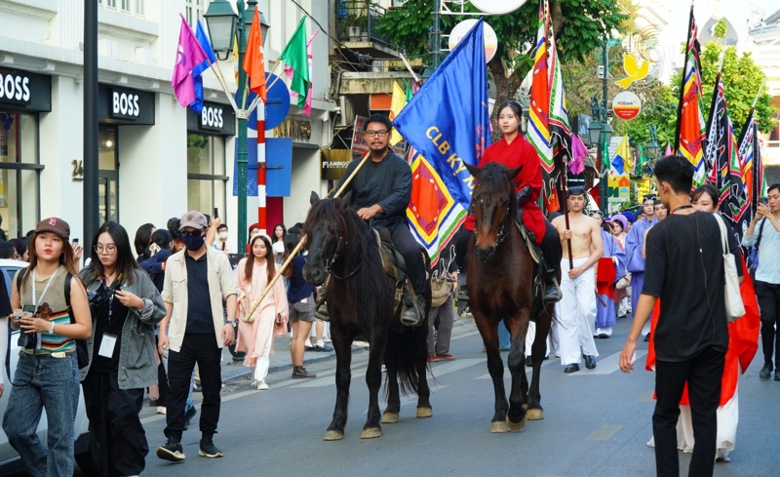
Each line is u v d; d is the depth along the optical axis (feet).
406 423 36.94
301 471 30.04
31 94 66.23
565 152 49.65
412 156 48.67
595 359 49.34
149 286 29.01
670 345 23.65
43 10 67.41
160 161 78.48
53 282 26.02
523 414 34.09
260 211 63.41
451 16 98.89
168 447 32.12
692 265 23.59
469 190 45.55
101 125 76.84
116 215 78.69
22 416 25.96
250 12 61.77
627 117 137.08
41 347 25.85
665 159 24.64
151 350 29.09
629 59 141.08
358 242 33.12
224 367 55.06
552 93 49.42
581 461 29.55
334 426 34.32
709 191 31.91
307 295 51.98
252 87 61.57
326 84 105.40
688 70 55.21
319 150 104.47
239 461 31.91
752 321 28.37
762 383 43.62
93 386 29.19
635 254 65.51
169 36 80.48
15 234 66.69
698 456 23.76
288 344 67.77
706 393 23.76
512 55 115.03
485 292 33.81
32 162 67.92
